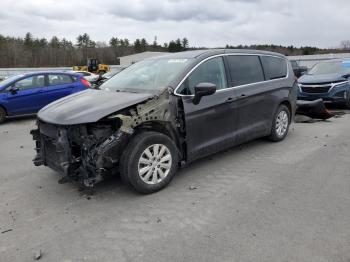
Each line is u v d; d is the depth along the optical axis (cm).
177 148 452
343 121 861
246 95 538
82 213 378
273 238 315
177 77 452
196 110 458
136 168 402
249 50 582
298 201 390
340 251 293
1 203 409
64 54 8556
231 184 446
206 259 288
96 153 381
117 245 314
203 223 347
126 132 388
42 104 1024
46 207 396
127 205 393
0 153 637
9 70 4122
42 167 539
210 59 500
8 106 966
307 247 299
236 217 357
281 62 650
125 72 552
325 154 565
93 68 3922
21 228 350
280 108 631
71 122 381
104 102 417
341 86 1015
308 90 1050
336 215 355
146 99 415
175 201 400
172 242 315
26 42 8912
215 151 505
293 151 587
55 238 329
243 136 548
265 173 483
